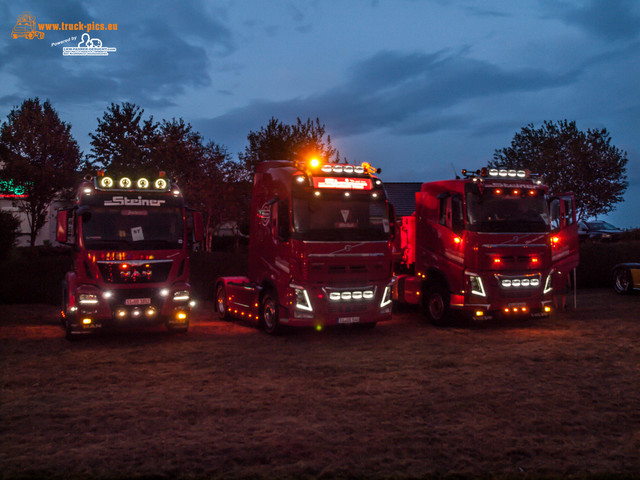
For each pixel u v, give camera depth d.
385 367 8.97
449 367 8.95
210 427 6.01
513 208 12.72
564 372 8.56
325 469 4.89
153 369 8.85
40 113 29.12
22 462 5.01
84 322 10.94
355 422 6.20
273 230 11.65
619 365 9.01
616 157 39.31
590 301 17.48
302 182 11.40
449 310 13.05
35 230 28.59
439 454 5.26
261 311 12.64
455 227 12.78
